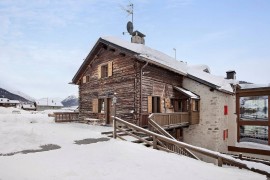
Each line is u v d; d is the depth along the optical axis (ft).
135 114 44.91
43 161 19.75
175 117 47.65
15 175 15.84
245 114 72.79
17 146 25.16
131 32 62.69
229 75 75.46
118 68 50.75
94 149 25.18
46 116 75.10
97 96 56.59
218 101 54.75
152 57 48.26
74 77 63.36
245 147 57.67
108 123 52.47
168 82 54.80
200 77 57.31
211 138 53.93
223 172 19.76
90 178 16.17
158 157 23.41
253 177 18.79
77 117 65.87
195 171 19.45
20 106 210.18
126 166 19.57
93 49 55.47
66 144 27.48
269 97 56.65
